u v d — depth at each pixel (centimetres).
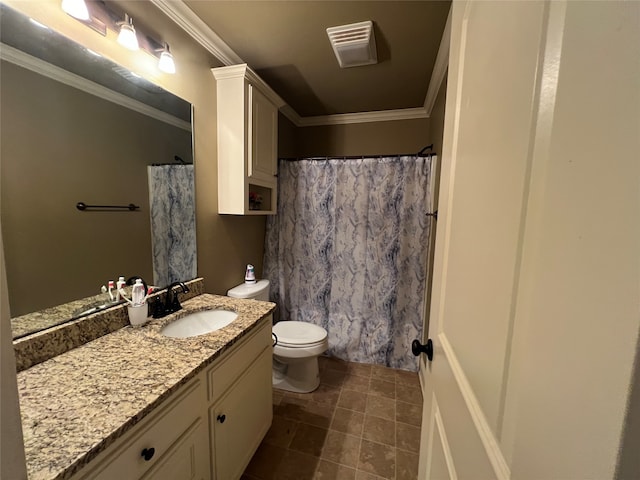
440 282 78
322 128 295
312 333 196
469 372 51
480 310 47
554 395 26
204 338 106
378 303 230
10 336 33
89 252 105
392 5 133
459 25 71
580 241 24
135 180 123
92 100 104
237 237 203
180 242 149
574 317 24
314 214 240
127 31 109
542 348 28
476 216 51
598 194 22
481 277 47
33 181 88
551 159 28
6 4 80
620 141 20
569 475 24
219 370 102
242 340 118
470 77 59
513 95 38
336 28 149
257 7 135
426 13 138
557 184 27
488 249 45
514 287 35
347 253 234
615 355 20
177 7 134
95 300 107
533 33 33
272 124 197
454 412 58
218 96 169
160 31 131
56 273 94
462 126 64
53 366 85
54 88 92
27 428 61
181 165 146
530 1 35
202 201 162
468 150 58
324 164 234
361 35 152
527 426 30
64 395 72
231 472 114
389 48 168
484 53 51
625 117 20
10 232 83
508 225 38
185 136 148
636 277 18
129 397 71
